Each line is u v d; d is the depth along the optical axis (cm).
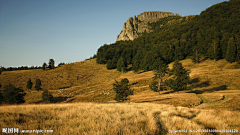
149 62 11350
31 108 1169
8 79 9925
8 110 1034
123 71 12169
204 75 6606
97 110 1189
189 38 14938
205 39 13388
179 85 4822
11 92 4584
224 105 2756
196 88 5578
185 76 4909
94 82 10262
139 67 12525
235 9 17950
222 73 6456
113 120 902
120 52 17462
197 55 10181
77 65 15212
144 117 973
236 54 8681
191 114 1161
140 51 14638
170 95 4306
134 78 9131
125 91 3434
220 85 5388
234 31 12456
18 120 827
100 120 888
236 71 6306
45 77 10844
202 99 3566
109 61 13825
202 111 1271
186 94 4203
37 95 7412
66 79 10725
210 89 5191
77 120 866
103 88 7625
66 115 989
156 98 3972
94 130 680
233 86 5097
